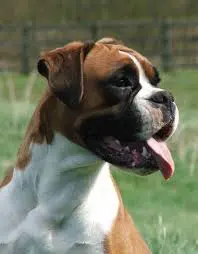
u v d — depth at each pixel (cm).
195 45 6069
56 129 1066
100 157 1062
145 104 1049
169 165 1051
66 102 1038
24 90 4309
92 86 1051
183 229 1659
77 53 1055
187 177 2209
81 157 1066
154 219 1788
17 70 5600
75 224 1077
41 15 6862
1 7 6862
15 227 1086
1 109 3061
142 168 1061
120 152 1057
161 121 1052
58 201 1075
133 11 6906
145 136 1049
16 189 1097
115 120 1048
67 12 6875
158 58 5928
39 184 1084
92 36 5594
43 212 1079
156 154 1052
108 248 1071
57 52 1064
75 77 1043
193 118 2969
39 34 5875
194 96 4100
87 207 1079
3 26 5519
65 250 1072
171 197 2055
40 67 1073
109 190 1099
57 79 1044
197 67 5491
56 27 5506
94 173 1079
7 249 1082
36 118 1088
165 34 5378
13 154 2342
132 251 1095
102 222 1077
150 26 5631
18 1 6875
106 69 1052
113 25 5544
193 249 1438
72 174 1074
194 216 1844
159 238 1435
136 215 1847
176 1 6950
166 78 4797
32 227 1076
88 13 6900
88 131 1054
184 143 2475
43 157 1081
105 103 1049
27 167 1091
